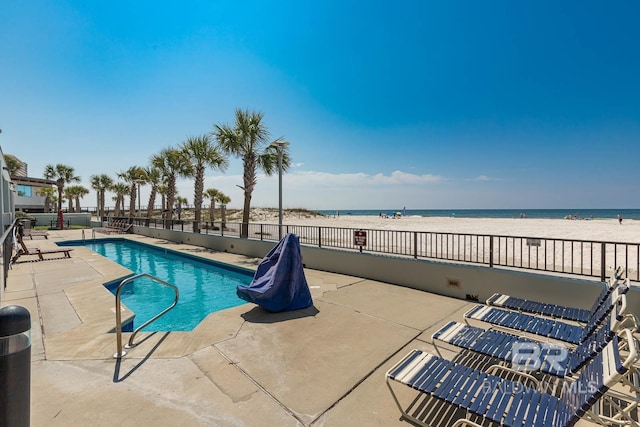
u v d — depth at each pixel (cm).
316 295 646
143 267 1173
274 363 364
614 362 199
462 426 260
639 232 1742
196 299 772
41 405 281
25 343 188
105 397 295
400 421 268
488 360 368
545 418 217
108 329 459
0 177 1227
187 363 361
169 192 2233
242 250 1234
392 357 380
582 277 517
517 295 556
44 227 2641
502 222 3134
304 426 262
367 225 2541
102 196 3334
